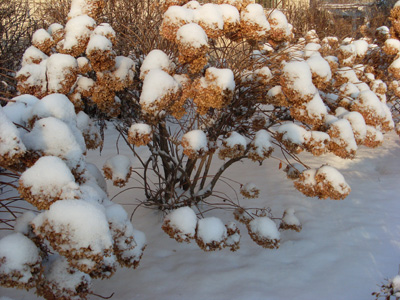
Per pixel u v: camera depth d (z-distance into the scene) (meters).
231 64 3.72
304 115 2.93
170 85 2.75
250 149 3.33
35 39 3.11
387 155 6.25
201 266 3.16
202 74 3.34
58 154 1.91
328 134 3.15
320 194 3.10
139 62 3.53
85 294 2.02
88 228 1.62
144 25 4.06
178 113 3.07
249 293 2.80
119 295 2.77
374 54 6.08
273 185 4.91
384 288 2.53
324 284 2.96
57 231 1.61
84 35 2.92
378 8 15.38
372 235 3.71
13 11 7.09
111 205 2.24
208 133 3.84
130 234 2.20
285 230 3.79
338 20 11.50
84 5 3.14
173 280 2.96
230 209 4.20
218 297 2.76
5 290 2.79
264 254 3.37
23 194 1.71
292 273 3.09
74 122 2.23
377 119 3.47
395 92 6.05
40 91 2.77
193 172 5.19
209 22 2.89
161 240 3.56
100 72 2.99
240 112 3.92
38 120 1.97
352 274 3.09
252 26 3.10
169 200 4.10
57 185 1.71
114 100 3.37
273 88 3.20
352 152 3.08
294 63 2.84
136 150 6.20
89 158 5.77
